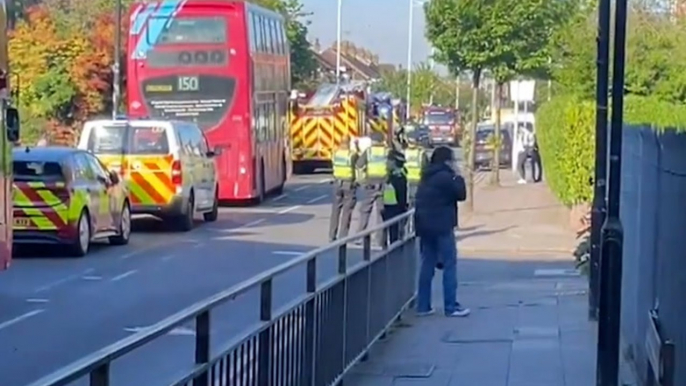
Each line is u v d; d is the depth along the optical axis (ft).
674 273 28.43
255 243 82.17
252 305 29.40
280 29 130.52
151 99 108.37
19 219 69.82
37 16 160.04
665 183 30.63
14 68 155.33
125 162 88.17
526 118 168.35
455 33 110.01
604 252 32.94
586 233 70.90
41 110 155.22
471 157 111.45
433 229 51.31
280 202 123.85
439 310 53.21
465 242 87.20
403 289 51.19
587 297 57.00
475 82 112.27
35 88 155.53
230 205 118.42
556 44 106.11
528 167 157.99
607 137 48.16
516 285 64.54
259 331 24.67
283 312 27.04
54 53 158.10
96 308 51.96
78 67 158.81
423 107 273.33
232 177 111.86
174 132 89.45
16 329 46.32
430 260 51.72
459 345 44.01
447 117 244.22
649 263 34.35
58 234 70.33
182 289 58.18
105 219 76.59
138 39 108.27
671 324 28.94
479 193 133.08
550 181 116.98
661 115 72.79
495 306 55.16
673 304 28.60
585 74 96.68
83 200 72.54
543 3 108.47
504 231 94.79
